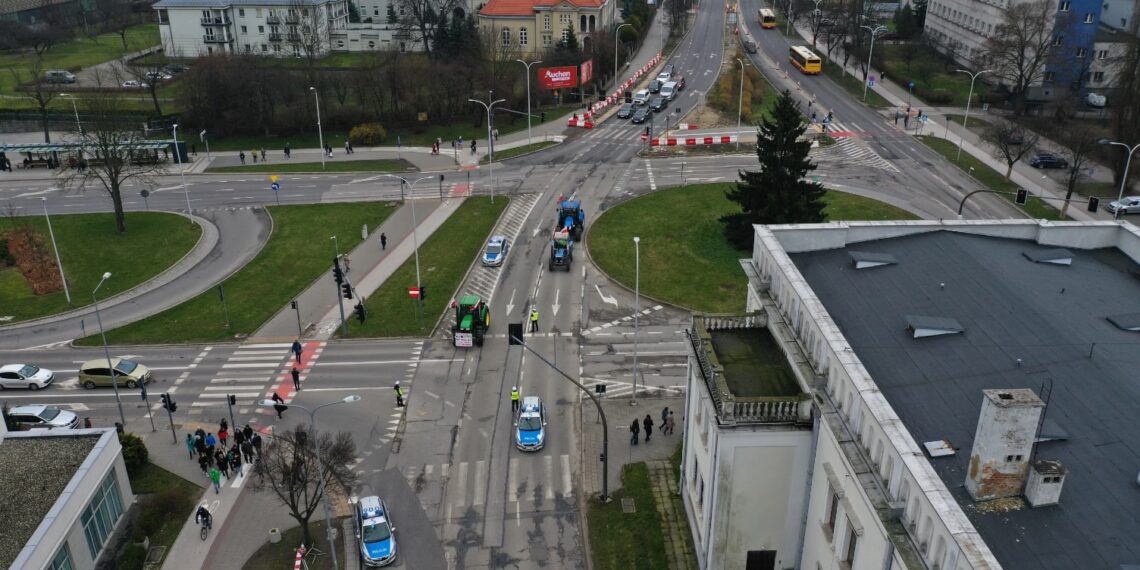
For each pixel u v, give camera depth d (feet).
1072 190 273.33
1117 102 302.04
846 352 91.35
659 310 208.44
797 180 236.22
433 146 355.15
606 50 449.48
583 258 239.30
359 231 264.72
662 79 433.07
